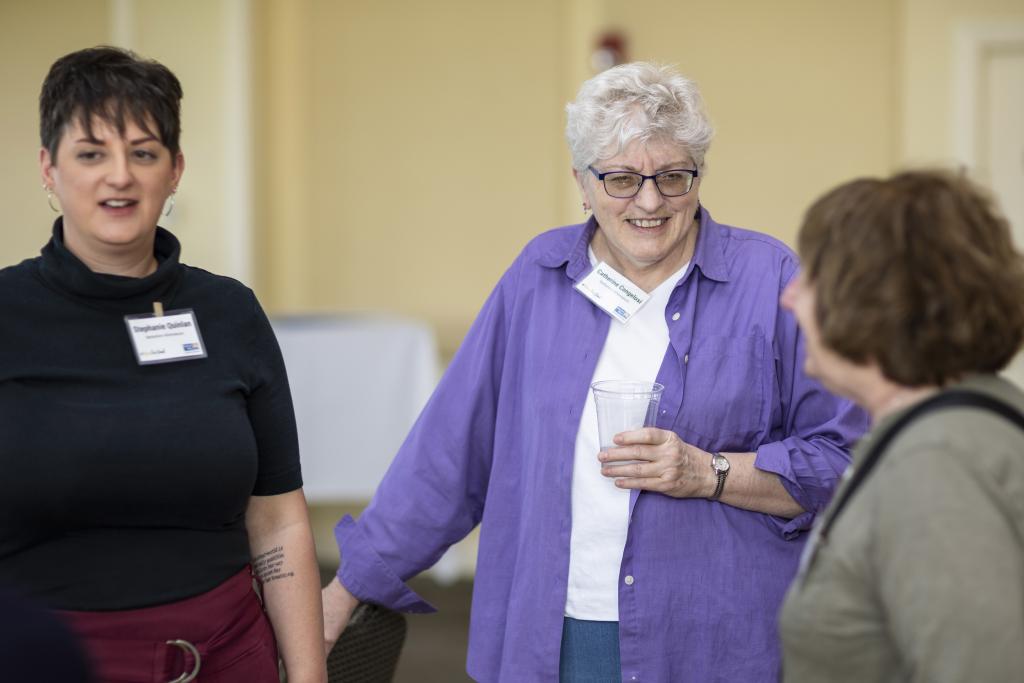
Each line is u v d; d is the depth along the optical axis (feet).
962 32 32.22
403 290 35.37
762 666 11.93
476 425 13.12
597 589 12.01
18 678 5.70
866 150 33.94
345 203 35.27
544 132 34.65
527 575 12.30
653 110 11.49
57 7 32.48
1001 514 7.19
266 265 34.53
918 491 7.23
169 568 9.87
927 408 7.64
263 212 33.99
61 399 9.54
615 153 11.58
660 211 11.73
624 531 11.96
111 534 9.72
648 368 12.22
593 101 11.82
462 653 27.09
